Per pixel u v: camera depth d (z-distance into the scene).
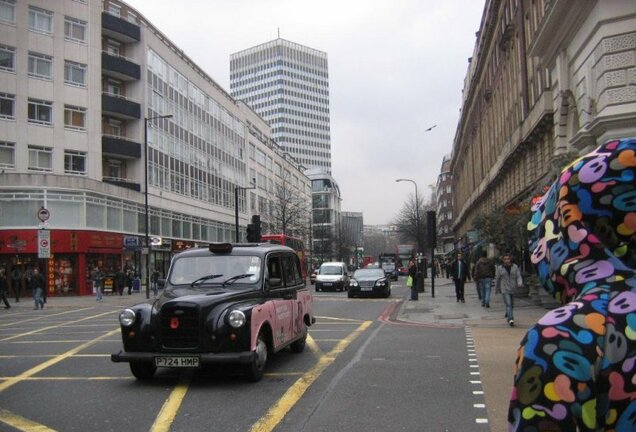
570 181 1.62
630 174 1.53
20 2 38.97
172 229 52.00
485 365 9.41
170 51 52.78
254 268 9.52
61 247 37.47
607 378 1.41
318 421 6.32
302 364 9.90
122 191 42.84
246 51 181.75
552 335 1.46
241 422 6.35
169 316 8.16
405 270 74.94
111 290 38.94
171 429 6.13
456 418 6.33
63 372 9.66
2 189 36.72
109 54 44.12
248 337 8.20
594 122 17.41
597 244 1.56
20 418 6.70
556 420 1.41
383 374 8.88
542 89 29.27
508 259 15.06
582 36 19.67
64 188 38.00
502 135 44.72
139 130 46.28
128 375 9.24
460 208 92.56
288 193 81.19
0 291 27.03
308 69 182.62
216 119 65.62
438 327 15.47
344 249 105.19
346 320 17.89
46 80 39.88
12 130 38.25
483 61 56.19
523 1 34.94
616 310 1.46
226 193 68.25
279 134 172.88
